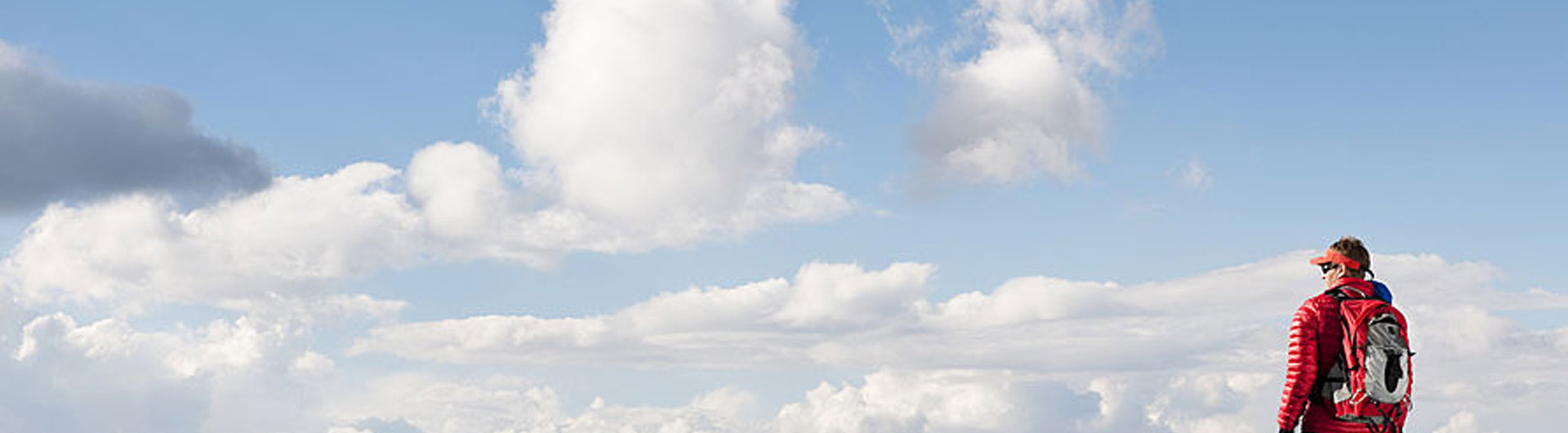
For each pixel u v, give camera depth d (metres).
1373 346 12.17
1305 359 12.36
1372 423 12.23
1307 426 12.56
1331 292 12.57
